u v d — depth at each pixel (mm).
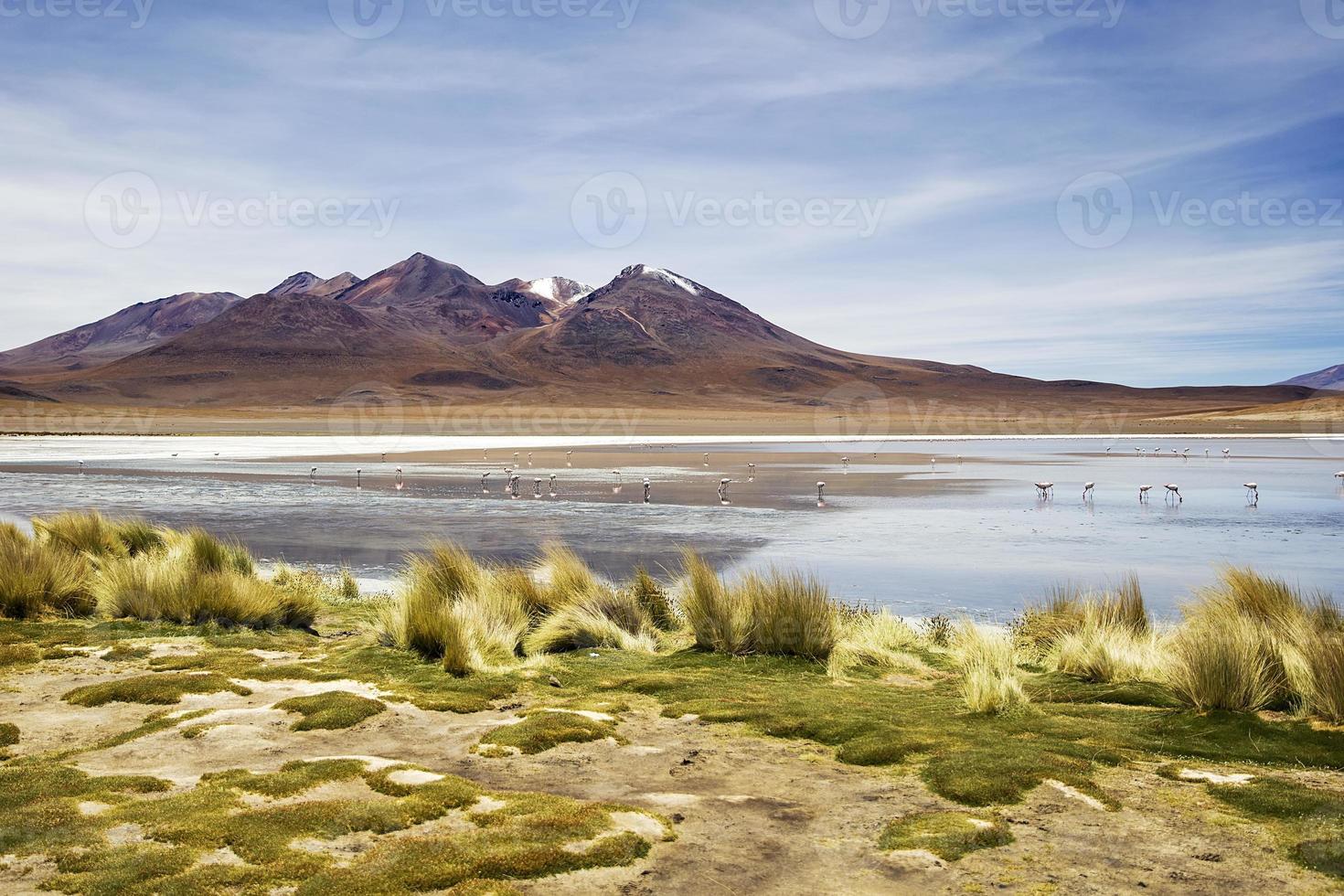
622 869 4504
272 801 5246
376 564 19234
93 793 5363
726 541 22359
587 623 11141
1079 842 4883
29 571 12312
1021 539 22891
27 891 4113
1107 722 7230
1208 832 5004
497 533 23828
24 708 7488
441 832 4863
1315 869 4516
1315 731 6805
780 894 4254
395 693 7949
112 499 32594
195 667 8977
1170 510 29391
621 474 47031
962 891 4305
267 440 92812
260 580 12852
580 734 6770
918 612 14617
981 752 6320
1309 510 29547
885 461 60062
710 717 7414
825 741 6848
